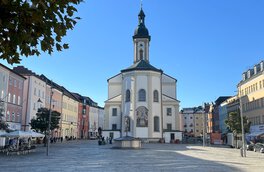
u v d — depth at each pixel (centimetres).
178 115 8588
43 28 511
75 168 2333
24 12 478
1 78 5644
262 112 6562
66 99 10788
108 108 8725
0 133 3900
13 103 6253
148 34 9444
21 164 2616
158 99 7988
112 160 3077
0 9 475
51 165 2550
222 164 2742
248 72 7638
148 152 4453
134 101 7850
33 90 7350
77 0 523
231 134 6981
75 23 535
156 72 8038
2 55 513
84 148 5416
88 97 15162
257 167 2498
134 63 9338
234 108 8850
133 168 2352
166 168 2373
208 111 13950
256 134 6038
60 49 536
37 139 7094
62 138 9431
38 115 5828
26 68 7350
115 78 9500
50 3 506
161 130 7912
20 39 493
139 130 7712
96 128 15500
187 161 3025
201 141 9462
